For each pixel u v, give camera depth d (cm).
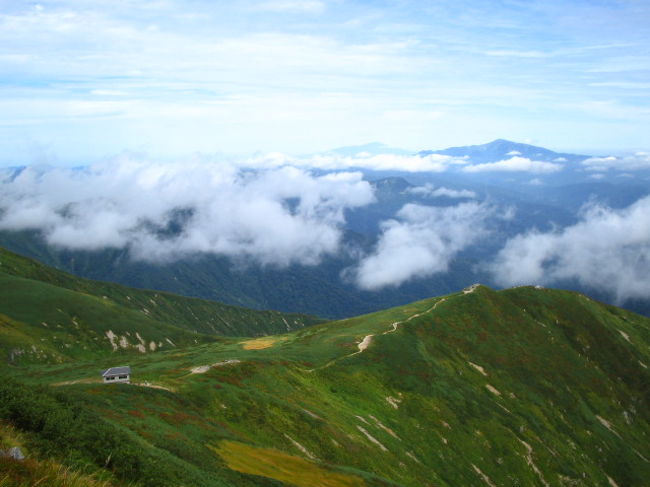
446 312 16550
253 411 7056
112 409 4947
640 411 16350
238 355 11125
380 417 9800
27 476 1574
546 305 19250
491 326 16750
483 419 11725
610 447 13925
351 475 5991
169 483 2828
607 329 19262
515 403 13562
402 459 8562
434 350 13938
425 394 11469
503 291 19275
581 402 15150
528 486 10594
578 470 12112
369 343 12950
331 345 12825
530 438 12125
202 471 3784
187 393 6781
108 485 2195
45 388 3359
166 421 5156
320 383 10031
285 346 13088
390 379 11506
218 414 6531
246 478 4300
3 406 2645
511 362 15362
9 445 2230
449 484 8912
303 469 5612
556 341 17500
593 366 17112
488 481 9969
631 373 17700
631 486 13025
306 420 7600
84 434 2800
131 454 2883
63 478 1633
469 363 14438
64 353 19588
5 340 17125
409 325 14862
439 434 10412
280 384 8781
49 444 2464
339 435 7725
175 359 11619
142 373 8000
